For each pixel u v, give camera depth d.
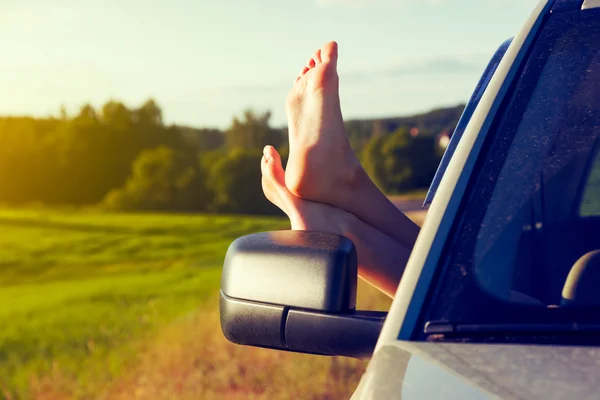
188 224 47.31
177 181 68.31
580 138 1.62
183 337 8.21
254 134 78.12
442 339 1.37
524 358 1.28
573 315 1.38
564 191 1.65
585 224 1.62
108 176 71.94
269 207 69.06
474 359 1.30
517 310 1.39
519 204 1.54
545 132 1.63
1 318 17.67
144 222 49.06
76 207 68.31
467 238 1.48
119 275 31.59
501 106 1.68
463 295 1.41
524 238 1.52
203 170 69.25
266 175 2.62
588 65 1.70
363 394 1.30
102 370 8.10
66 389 8.02
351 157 2.48
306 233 1.68
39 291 22.75
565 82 1.68
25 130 72.75
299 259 1.59
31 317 17.69
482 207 1.53
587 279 1.49
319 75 2.71
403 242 2.45
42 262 36.06
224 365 6.79
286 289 1.58
